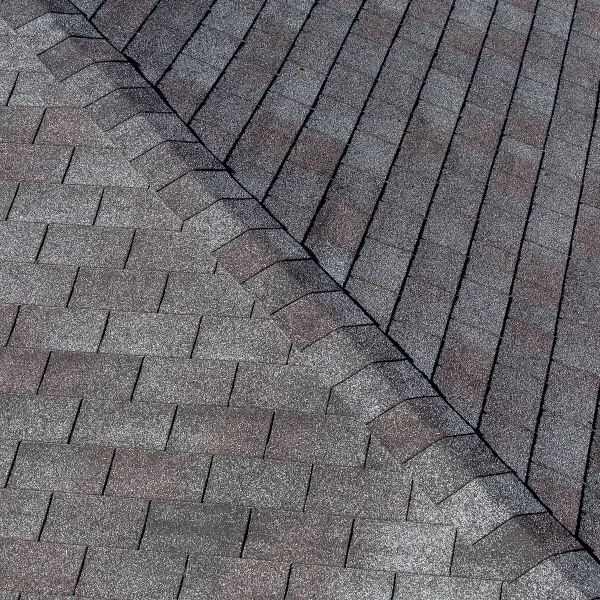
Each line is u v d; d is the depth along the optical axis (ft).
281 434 21.88
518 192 28.12
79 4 30.22
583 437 22.79
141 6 30.45
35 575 20.17
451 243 26.11
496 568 19.83
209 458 21.56
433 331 23.95
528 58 32.81
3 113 27.58
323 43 30.71
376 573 19.94
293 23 31.09
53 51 28.73
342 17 31.78
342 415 22.09
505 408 22.81
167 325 23.59
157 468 21.44
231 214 25.13
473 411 22.54
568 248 27.07
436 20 32.89
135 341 23.36
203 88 28.40
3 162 26.53
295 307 23.61
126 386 22.67
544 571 19.62
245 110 28.07
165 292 24.11
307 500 20.94
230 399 22.41
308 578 19.93
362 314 23.84
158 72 28.60
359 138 28.12
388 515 20.67
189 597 19.79
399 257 25.36
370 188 26.84
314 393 22.44
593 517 21.29
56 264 24.63
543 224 27.48
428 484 20.97
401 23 32.30
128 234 25.12
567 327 25.03
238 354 23.09
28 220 25.41
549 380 23.71
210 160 26.48
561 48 33.65
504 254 26.30
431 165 28.02
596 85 32.73
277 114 28.14
